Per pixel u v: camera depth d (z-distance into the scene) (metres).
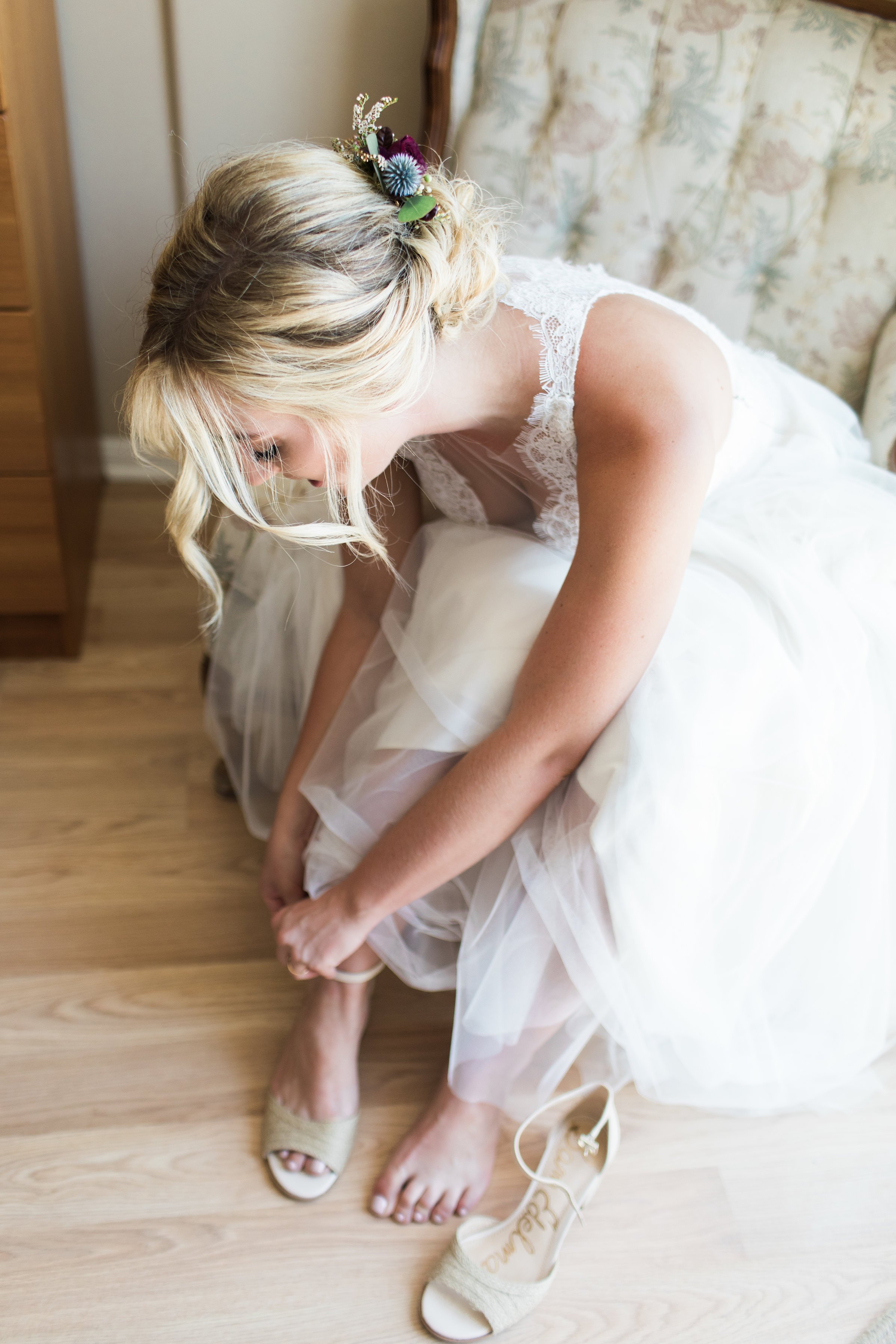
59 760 1.40
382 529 1.06
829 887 0.96
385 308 0.69
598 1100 1.04
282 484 1.03
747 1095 1.01
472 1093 0.97
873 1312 0.92
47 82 1.42
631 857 0.85
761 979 1.02
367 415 0.72
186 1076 1.06
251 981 1.16
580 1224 0.97
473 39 1.36
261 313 0.66
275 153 0.71
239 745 1.27
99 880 1.25
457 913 0.99
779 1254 0.96
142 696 1.52
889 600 0.98
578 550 0.82
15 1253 0.91
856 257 1.32
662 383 0.81
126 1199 0.95
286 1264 0.92
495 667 0.91
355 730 1.04
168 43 1.57
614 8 1.30
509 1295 0.88
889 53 1.29
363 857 0.97
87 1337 0.86
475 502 1.02
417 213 0.71
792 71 1.28
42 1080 1.04
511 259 0.93
